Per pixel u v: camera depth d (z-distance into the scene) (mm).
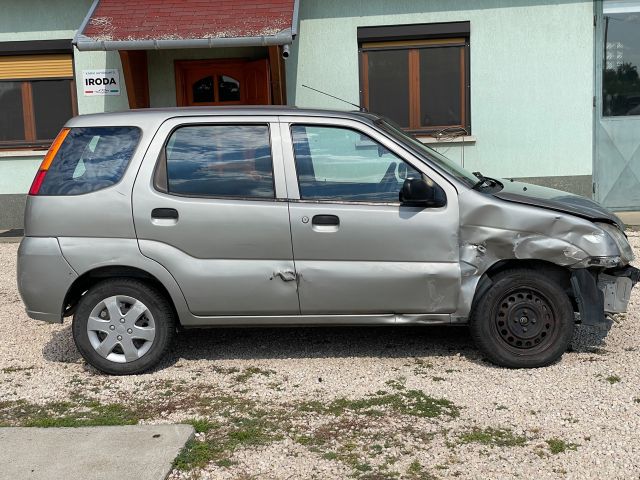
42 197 5516
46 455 4207
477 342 5480
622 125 11539
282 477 4000
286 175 5457
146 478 3922
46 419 4773
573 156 11586
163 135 5539
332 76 11703
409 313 5457
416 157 5434
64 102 11969
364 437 4457
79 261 5438
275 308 5461
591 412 4695
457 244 5359
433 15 11461
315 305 5434
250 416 4797
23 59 11883
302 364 5746
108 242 5438
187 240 5418
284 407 4930
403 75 11703
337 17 11555
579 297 5387
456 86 11664
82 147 5598
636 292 7562
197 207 5414
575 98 11469
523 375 5340
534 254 5312
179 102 11875
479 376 5359
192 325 5551
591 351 5828
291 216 5379
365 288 5379
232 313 5500
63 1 11695
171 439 4375
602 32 11320
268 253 5402
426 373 5465
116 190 5453
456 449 4273
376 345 6137
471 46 11461
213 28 10422
